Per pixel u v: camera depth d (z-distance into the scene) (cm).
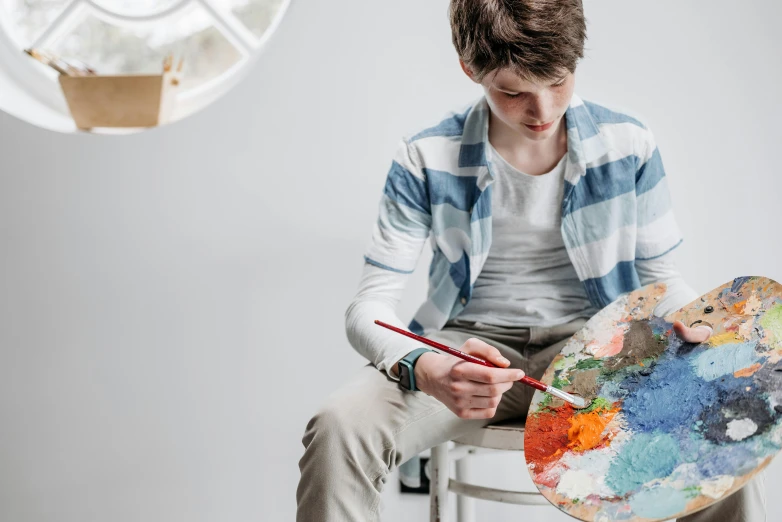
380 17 177
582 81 171
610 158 130
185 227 189
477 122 132
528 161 131
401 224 137
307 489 112
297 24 181
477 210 132
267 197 185
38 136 192
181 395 192
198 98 197
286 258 186
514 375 107
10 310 196
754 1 164
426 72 177
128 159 190
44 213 194
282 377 188
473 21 111
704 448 95
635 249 135
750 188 167
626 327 119
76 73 187
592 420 107
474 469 180
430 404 120
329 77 180
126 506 197
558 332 135
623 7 168
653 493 93
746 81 166
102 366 195
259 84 183
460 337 137
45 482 199
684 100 168
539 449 107
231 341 189
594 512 94
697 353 109
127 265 192
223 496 193
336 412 114
